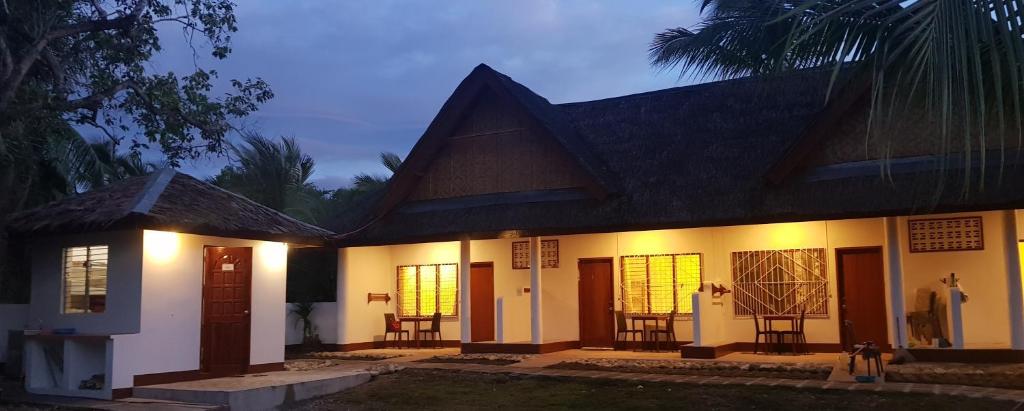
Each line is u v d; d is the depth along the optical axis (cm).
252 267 1455
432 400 1241
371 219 1989
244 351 1423
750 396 1140
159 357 1295
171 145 1463
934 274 1570
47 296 1404
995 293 1520
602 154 1880
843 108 1461
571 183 1784
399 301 2120
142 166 2364
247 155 2489
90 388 1269
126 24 1285
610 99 2061
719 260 1764
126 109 1416
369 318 2056
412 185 1984
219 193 1491
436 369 1520
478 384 1359
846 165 1502
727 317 1744
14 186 1819
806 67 851
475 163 1914
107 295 1315
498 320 1838
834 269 1659
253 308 1447
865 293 1634
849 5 538
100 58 1415
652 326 1806
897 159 1455
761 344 1706
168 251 1327
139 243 1288
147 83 1391
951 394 1068
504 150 1878
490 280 2014
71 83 1398
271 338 1478
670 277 1809
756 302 1720
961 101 516
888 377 1233
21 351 1496
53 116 1323
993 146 1327
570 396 1215
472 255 2034
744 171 1630
